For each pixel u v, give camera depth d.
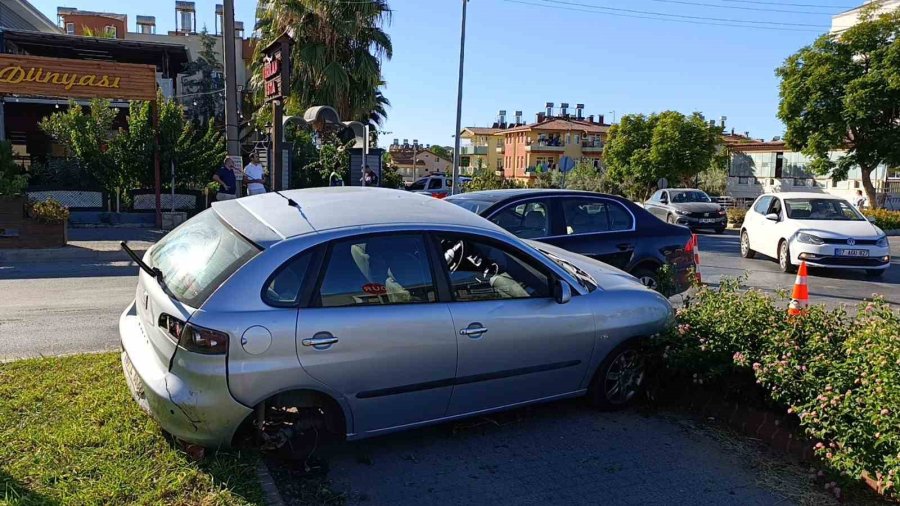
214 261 3.80
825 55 25.41
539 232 7.71
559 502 3.71
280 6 27.64
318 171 22.09
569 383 4.74
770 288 10.89
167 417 3.56
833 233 12.15
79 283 9.80
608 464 4.17
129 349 3.92
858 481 3.71
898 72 23.44
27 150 24.95
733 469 4.12
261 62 30.52
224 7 15.66
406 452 4.28
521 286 4.52
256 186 14.98
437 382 4.11
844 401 3.81
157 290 3.79
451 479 3.94
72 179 16.72
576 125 78.88
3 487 3.24
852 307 9.46
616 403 4.99
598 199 8.20
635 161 38.41
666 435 4.61
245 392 3.54
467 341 4.16
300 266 3.75
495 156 89.56
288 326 3.62
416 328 3.97
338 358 3.75
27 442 3.75
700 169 37.25
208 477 3.51
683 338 4.89
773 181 43.84
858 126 25.33
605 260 7.88
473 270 4.39
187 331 3.49
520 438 4.52
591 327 4.70
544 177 41.28
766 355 4.48
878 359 3.80
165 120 17.23
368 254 3.97
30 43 22.34
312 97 28.28
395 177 29.30
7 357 5.73
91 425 3.98
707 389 4.93
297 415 3.88
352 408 3.88
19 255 11.84
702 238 21.14
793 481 3.99
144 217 17.02
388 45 30.19
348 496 3.70
